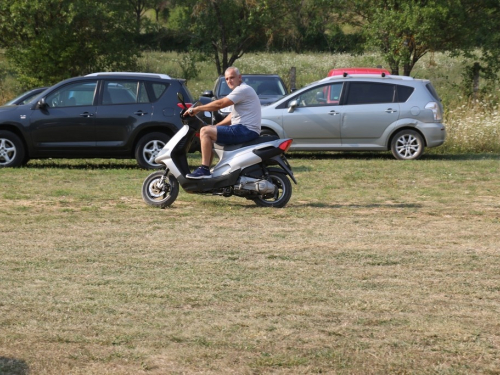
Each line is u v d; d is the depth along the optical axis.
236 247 11.40
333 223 13.61
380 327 7.65
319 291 8.95
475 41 44.19
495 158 26.78
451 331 7.53
